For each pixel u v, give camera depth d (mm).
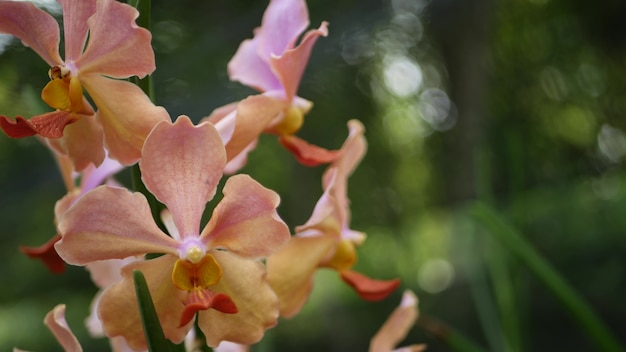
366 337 1382
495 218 546
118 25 426
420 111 1159
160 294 434
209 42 678
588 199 1150
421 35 947
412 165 1273
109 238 427
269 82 490
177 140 425
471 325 1158
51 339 1393
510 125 1062
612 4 1034
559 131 1113
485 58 1048
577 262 1104
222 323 435
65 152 442
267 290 435
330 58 783
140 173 440
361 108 967
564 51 1078
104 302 428
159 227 440
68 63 433
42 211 960
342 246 488
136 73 431
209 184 429
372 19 737
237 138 457
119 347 469
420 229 1562
